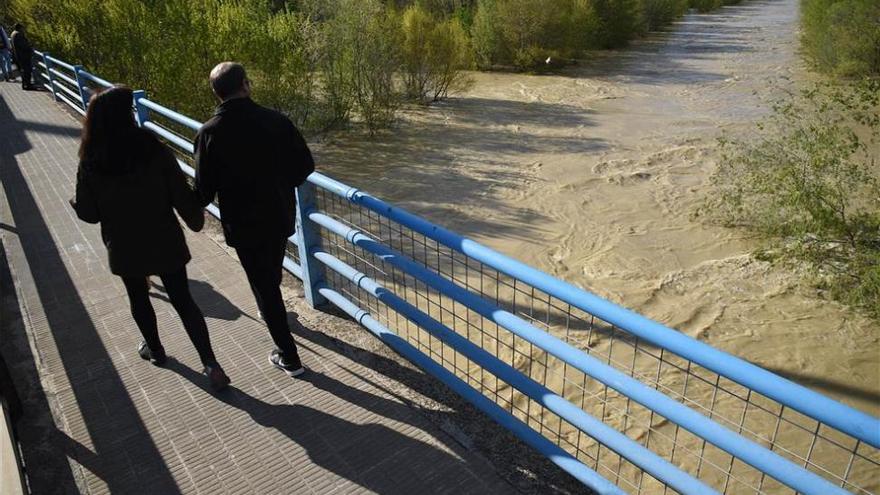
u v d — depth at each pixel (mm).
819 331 6406
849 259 7500
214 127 3064
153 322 3701
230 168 3092
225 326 4227
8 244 5598
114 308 4500
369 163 12844
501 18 23328
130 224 3213
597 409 5070
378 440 3205
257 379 3684
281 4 17766
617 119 16062
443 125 15883
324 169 12484
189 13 12000
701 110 16656
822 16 21766
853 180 8008
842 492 1771
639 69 23469
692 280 7590
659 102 17906
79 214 3246
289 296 4578
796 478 1840
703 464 4523
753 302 7023
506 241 8859
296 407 3453
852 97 8984
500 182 11445
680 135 14219
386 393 3545
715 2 48312
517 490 2893
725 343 6281
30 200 6699
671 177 11438
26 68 13766
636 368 5637
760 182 8641
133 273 3318
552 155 13062
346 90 15109
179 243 3367
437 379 3646
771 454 1907
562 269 7980
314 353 3908
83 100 9984
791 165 8219
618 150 13242
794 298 7059
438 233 2920
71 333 4195
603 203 10266
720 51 27234
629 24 28891
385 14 16969
